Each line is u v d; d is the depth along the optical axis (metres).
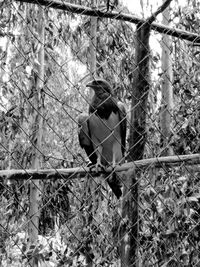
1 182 3.01
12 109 5.11
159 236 3.81
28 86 5.25
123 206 3.20
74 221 4.18
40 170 3.04
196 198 3.88
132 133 3.22
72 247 4.06
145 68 3.19
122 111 4.51
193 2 5.31
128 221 3.15
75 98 5.53
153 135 4.48
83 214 4.07
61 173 3.08
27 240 4.20
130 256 3.13
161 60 4.89
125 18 3.24
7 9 4.94
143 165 3.21
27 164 5.26
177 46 4.86
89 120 4.48
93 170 3.43
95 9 3.07
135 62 3.22
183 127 4.21
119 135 4.52
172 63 4.99
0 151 5.22
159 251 3.83
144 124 3.21
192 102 4.44
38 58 5.28
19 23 5.18
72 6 3.01
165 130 4.54
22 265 3.90
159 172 3.66
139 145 3.21
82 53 5.80
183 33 3.56
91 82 4.50
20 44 5.07
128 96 5.38
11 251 4.01
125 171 3.21
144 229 3.87
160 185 3.75
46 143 5.69
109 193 4.41
